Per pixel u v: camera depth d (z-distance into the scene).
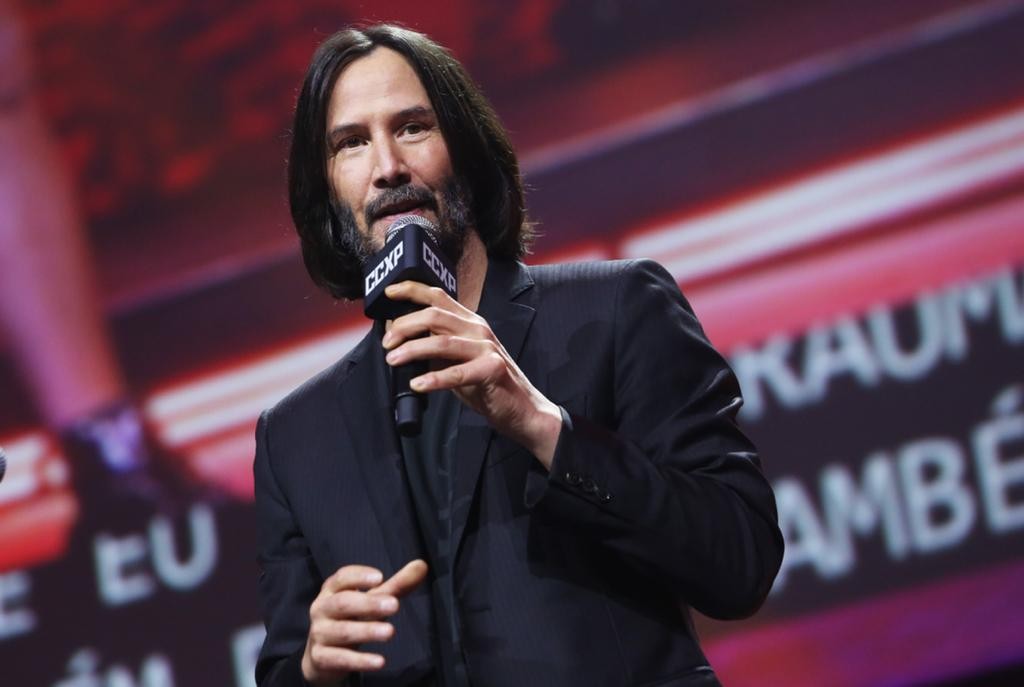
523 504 4.81
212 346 12.69
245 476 12.44
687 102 11.81
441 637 4.82
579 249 11.88
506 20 12.25
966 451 10.83
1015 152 11.10
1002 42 11.23
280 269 12.60
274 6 12.88
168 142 13.02
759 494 4.87
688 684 4.65
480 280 5.43
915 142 11.31
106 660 12.43
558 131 12.05
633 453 4.66
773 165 11.58
